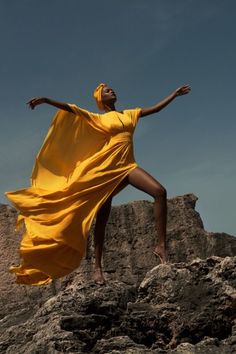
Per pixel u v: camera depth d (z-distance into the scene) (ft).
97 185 34.45
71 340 30.19
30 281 34.68
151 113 37.24
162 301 33.24
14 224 49.06
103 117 36.22
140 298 34.27
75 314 31.91
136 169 34.91
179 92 37.22
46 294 46.50
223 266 33.76
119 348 30.30
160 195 34.01
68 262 34.35
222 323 32.17
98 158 34.88
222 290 32.63
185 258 48.01
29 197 35.45
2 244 48.49
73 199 34.40
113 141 35.42
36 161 36.22
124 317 32.42
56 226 34.09
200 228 49.39
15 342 33.73
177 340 31.81
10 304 45.88
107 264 46.91
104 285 34.53
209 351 29.58
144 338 32.30
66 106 35.22
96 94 37.63
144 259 47.34
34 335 32.09
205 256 48.06
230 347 29.91
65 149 36.47
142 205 49.01
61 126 36.60
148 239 47.93
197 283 33.40
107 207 35.65
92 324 31.63
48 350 29.91
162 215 34.09
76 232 34.12
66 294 34.50
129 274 46.83
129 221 48.57
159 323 32.45
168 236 48.62
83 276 45.32
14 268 34.73
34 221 34.76
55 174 36.22
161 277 33.73
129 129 35.94
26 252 34.35
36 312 37.63
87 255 45.78
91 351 30.68
